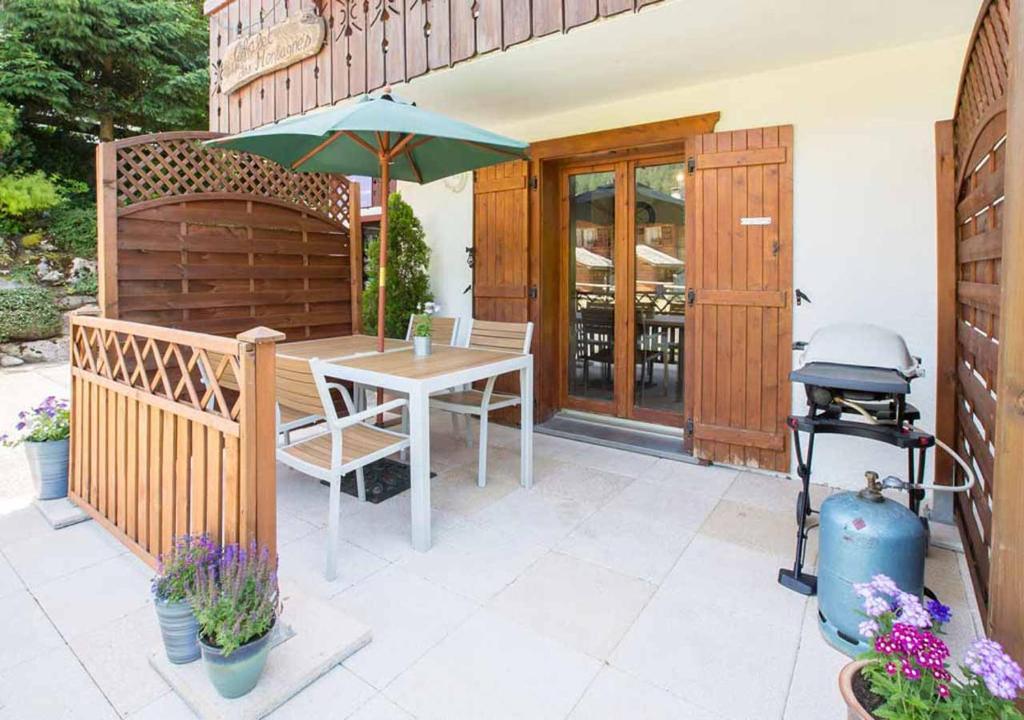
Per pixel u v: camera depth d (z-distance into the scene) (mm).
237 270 4043
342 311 4781
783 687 1726
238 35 4594
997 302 1820
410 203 5219
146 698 1671
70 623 2016
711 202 3555
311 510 3025
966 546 2436
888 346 2248
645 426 4387
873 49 3025
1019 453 1363
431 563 2461
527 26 2881
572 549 2590
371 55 3611
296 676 1702
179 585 1747
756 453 3521
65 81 8953
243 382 1849
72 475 3021
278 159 3672
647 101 3812
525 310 4543
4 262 8070
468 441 4086
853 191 3174
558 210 4652
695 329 3672
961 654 1881
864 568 1829
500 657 1861
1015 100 1349
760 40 2902
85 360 2920
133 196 3537
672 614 2096
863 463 3250
